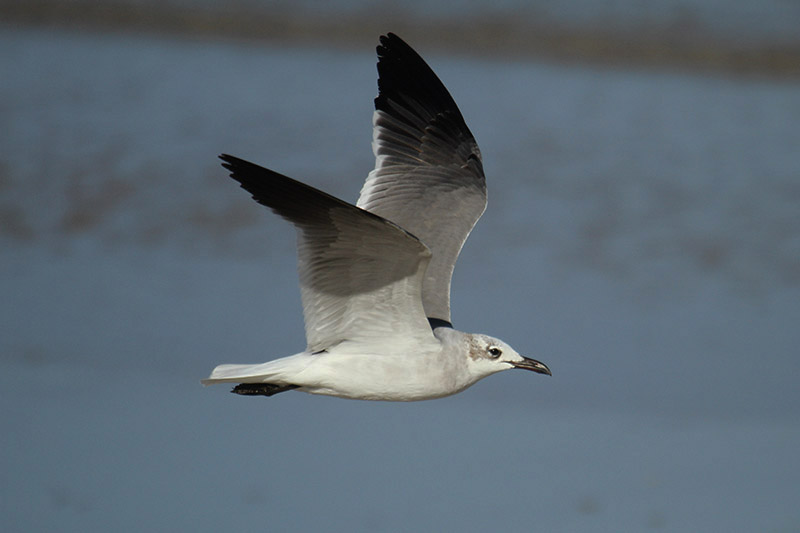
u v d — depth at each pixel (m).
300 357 8.44
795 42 33.28
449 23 33.88
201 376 13.38
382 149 10.03
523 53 32.59
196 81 27.25
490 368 8.73
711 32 33.47
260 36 32.38
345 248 7.89
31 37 30.66
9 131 22.45
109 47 30.17
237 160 7.58
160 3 34.50
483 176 10.17
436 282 9.37
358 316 8.34
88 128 23.08
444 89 10.42
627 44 32.88
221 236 18.14
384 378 8.41
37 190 19.56
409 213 9.74
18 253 17.03
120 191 19.66
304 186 7.46
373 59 30.72
